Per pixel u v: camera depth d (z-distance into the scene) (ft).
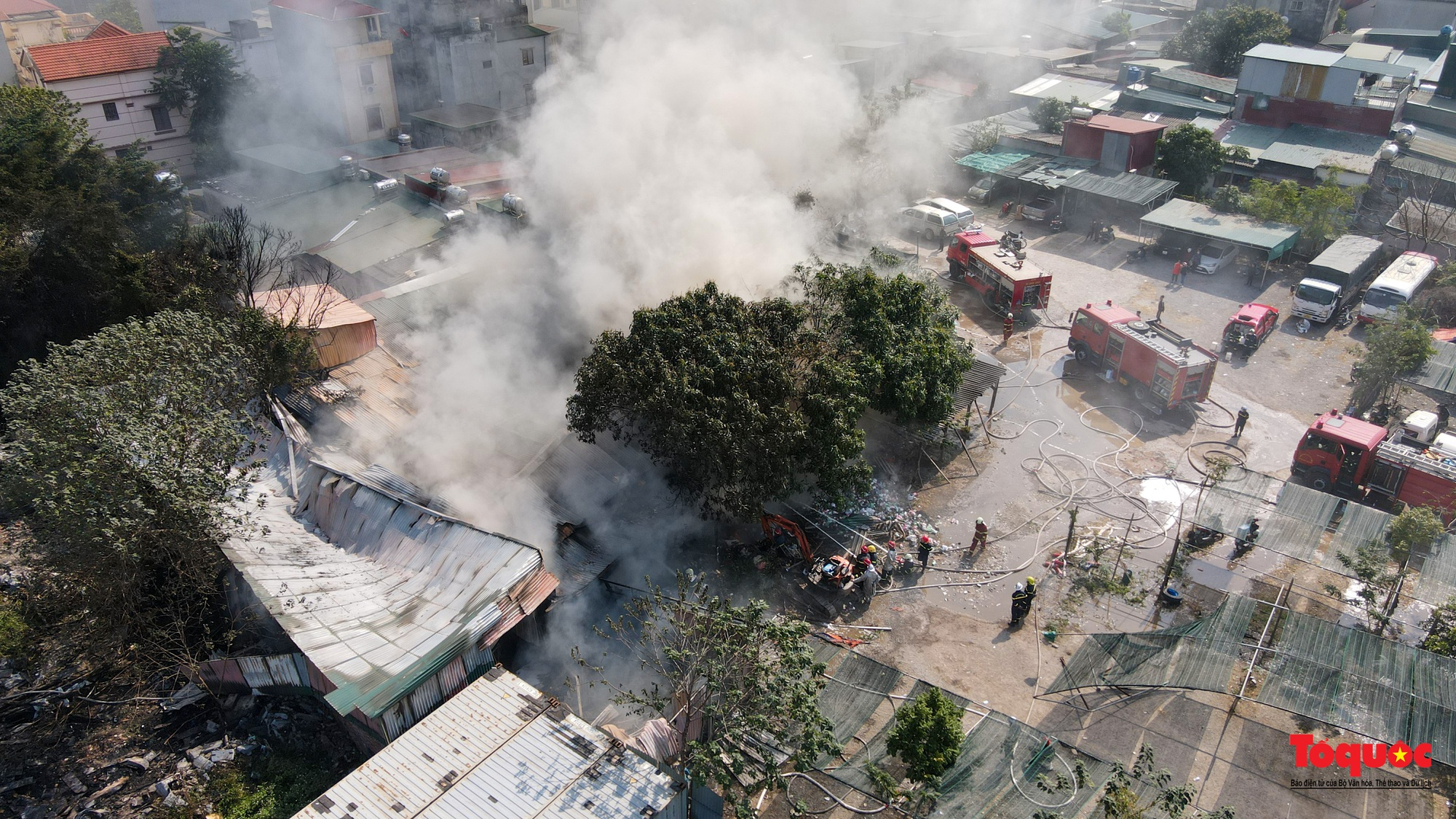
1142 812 41.88
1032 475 80.07
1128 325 91.40
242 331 70.18
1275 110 141.69
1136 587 67.15
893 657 61.26
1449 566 59.11
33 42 209.87
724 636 47.65
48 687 54.75
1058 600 66.18
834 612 64.75
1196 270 117.19
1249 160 132.46
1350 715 48.73
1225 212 120.88
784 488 64.44
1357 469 73.31
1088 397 91.91
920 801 44.65
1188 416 87.81
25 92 119.24
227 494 59.21
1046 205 135.13
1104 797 43.62
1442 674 50.88
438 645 49.75
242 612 57.41
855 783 46.39
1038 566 69.46
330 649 49.55
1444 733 47.44
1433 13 206.59
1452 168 122.01
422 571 56.85
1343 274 102.68
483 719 47.26
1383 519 63.72
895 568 68.80
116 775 49.60
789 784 48.14
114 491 51.21
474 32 161.99
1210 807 49.34
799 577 67.62
